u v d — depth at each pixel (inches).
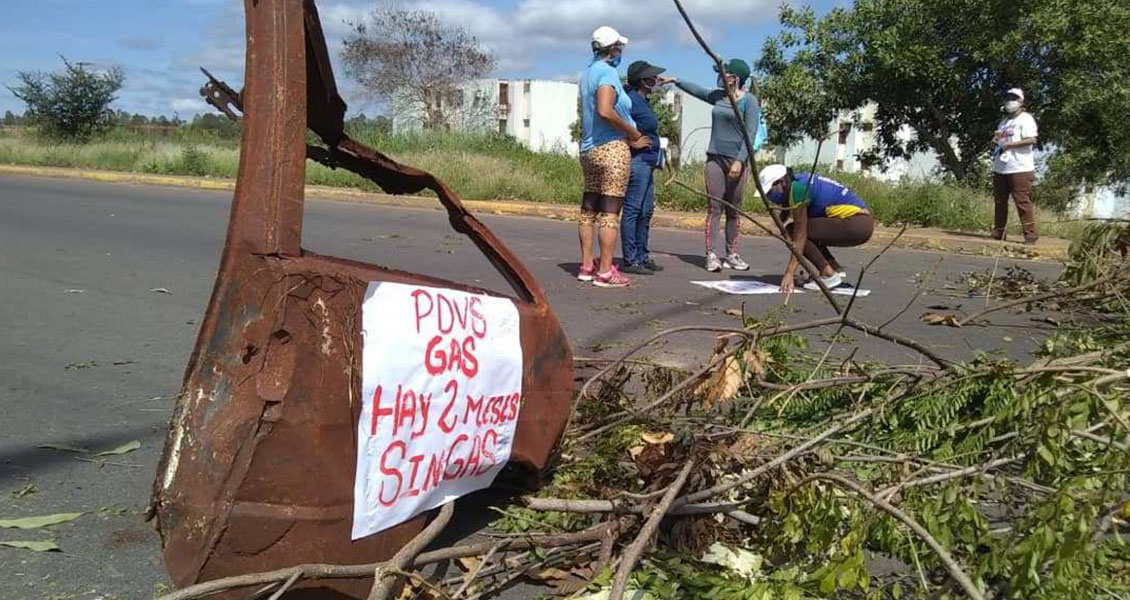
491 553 91.4
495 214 578.6
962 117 737.6
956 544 91.5
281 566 77.1
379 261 338.3
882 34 695.7
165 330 220.1
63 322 227.1
